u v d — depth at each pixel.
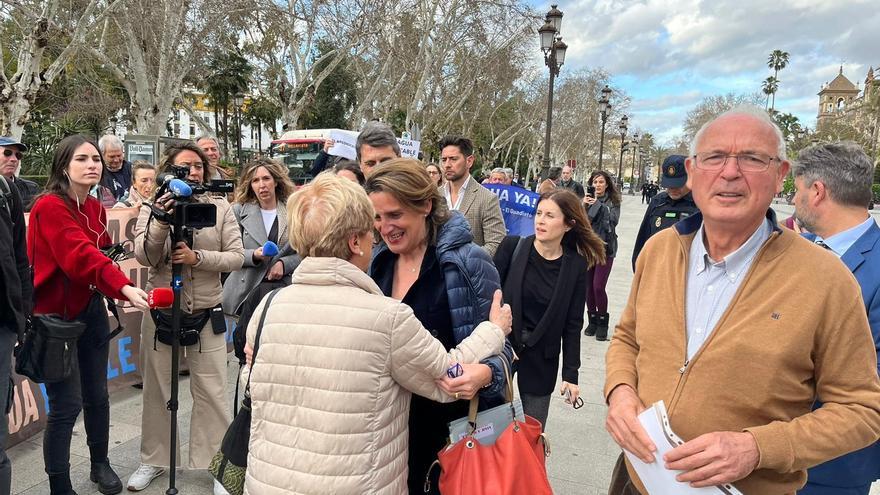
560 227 2.82
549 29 13.57
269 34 19.28
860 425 1.37
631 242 15.85
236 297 3.59
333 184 1.66
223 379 3.28
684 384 1.55
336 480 1.47
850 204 2.18
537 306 2.90
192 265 3.00
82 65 21.25
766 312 1.44
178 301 2.85
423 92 26.25
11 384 2.57
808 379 1.47
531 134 50.59
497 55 28.72
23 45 11.80
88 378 3.00
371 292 1.62
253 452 1.59
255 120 44.16
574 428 4.05
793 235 1.52
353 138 13.66
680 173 4.86
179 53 17.89
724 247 1.59
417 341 1.57
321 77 20.52
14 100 11.51
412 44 23.48
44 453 2.84
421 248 2.11
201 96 40.06
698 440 1.40
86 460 3.39
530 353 2.90
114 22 16.83
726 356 1.47
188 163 3.20
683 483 1.45
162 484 3.16
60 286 2.82
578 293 2.88
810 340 1.40
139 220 3.07
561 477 3.38
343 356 1.50
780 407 1.44
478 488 1.61
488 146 50.41
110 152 6.11
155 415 3.16
